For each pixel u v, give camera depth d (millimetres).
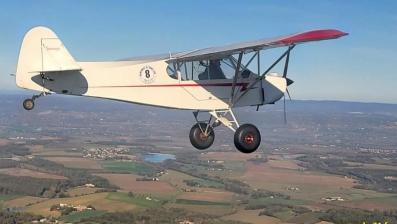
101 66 12852
